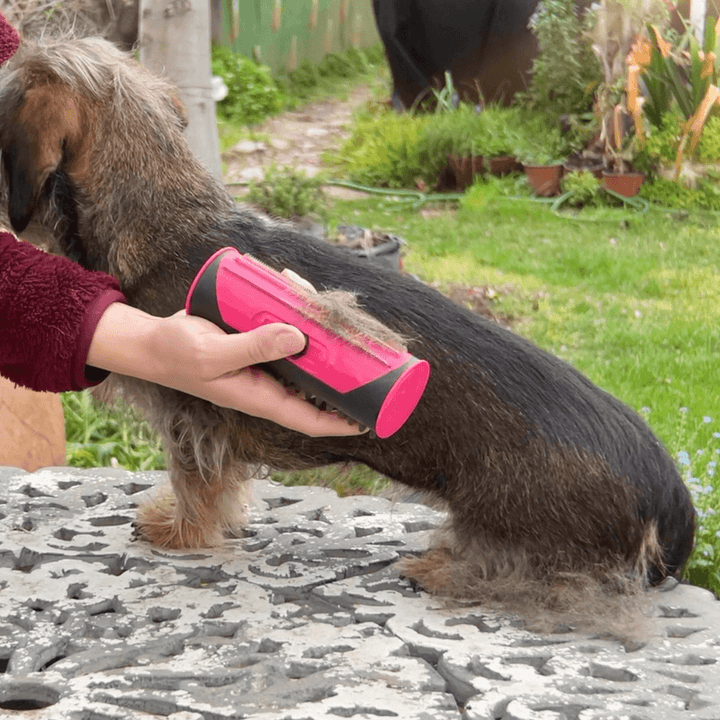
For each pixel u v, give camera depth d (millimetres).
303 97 7598
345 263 1423
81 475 1716
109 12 5074
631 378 2785
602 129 4922
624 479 1369
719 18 5457
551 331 3232
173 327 1140
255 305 1198
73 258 1417
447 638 1342
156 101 1415
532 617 1374
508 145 5238
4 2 2508
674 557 1435
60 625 1355
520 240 4309
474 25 5848
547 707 1225
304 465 1453
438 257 4059
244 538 1555
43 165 1350
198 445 1448
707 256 4125
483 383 1374
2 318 1119
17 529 1555
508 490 1365
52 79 1354
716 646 1334
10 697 1252
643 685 1261
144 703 1228
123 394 1473
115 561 1498
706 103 4805
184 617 1372
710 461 2037
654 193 4910
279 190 2992
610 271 3881
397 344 1200
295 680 1270
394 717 1212
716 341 3164
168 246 1392
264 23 7938
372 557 1510
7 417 1809
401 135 5500
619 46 4953
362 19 9422
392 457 1402
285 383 1214
